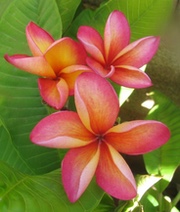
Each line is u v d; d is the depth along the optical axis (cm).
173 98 38
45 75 21
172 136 32
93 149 20
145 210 31
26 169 27
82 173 19
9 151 27
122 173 19
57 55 21
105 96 19
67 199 21
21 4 28
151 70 37
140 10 28
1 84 26
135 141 20
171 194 41
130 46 22
